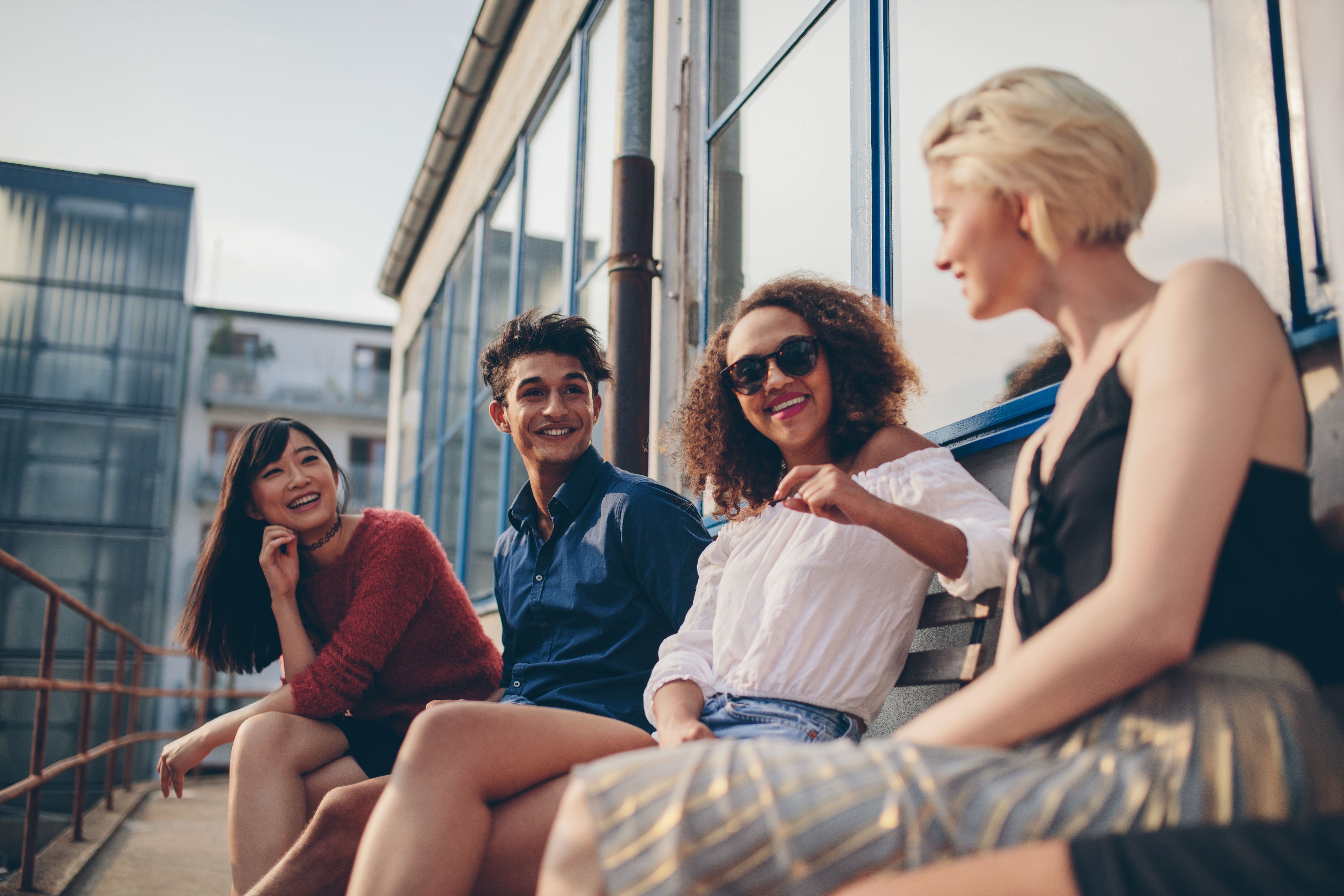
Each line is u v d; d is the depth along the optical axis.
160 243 28.28
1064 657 0.81
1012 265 1.07
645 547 2.10
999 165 1.03
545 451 2.32
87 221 27.91
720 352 1.94
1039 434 1.13
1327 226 0.92
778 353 1.74
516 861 1.33
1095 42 1.80
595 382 2.46
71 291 27.52
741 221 3.33
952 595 1.53
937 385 2.22
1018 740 0.83
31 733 24.42
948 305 2.20
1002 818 0.77
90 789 24.23
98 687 5.16
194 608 2.60
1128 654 0.78
